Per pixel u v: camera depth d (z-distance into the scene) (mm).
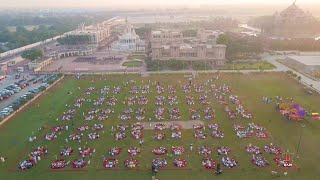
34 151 142250
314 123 169500
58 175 125125
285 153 139500
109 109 192000
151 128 165375
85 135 158375
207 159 134750
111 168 129500
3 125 170125
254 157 135625
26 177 123750
